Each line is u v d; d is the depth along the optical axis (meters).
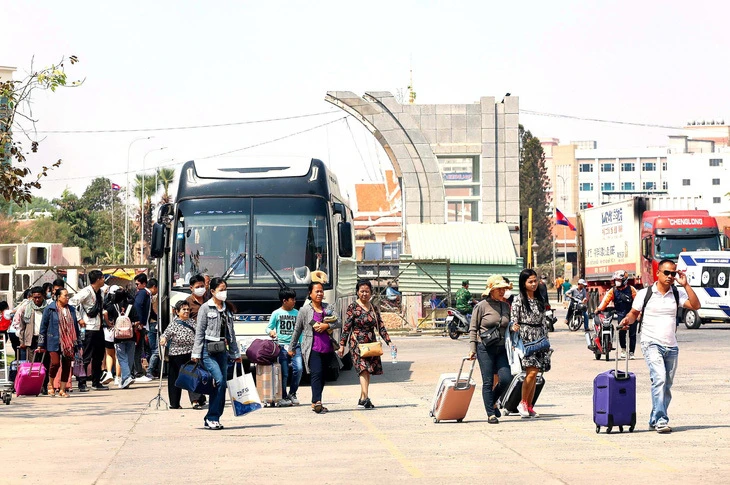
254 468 11.54
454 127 54.22
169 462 12.07
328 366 17.55
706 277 45.12
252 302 21.73
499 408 16.52
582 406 17.50
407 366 27.72
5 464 11.98
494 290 15.50
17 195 21.81
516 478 10.57
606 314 28.08
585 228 63.53
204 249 22.02
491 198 54.12
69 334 21.06
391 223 103.81
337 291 22.77
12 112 21.64
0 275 54.00
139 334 23.28
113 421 16.55
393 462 11.81
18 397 20.97
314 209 22.28
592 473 10.80
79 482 10.70
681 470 10.91
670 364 14.15
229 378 15.48
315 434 14.53
